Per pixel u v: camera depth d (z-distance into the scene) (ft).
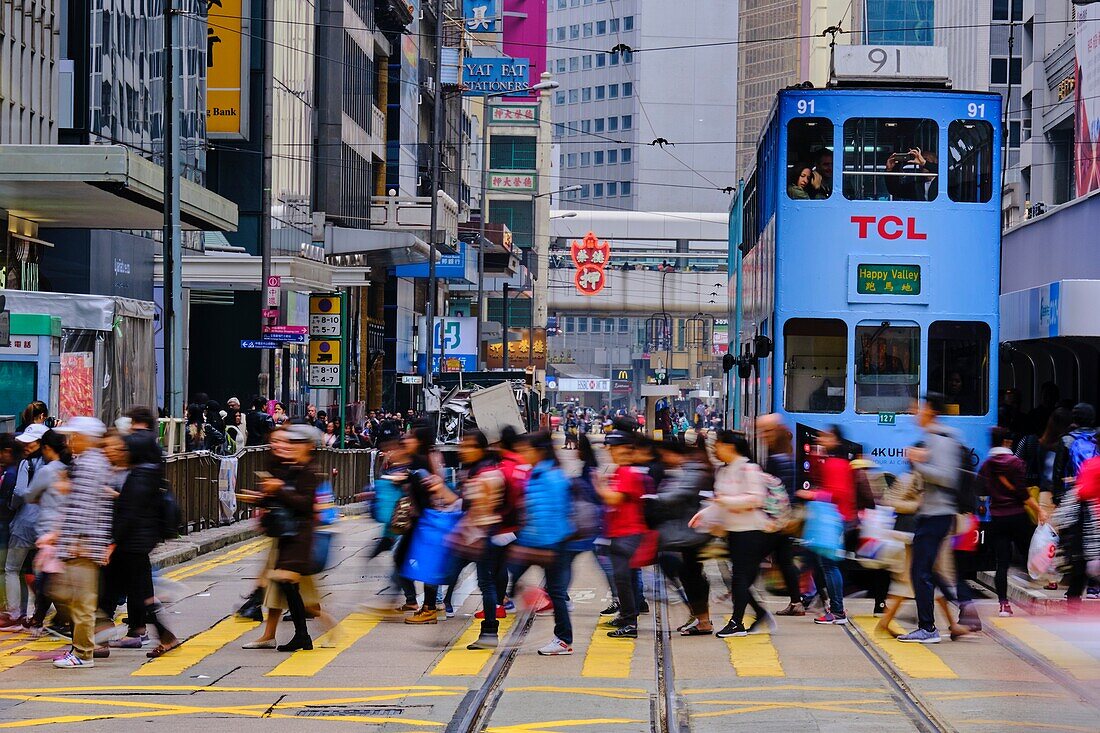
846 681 62.75
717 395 645.92
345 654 70.85
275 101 253.24
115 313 135.95
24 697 58.70
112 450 68.80
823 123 98.68
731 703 57.36
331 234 264.52
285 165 263.29
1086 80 252.21
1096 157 243.81
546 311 636.48
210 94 243.40
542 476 70.79
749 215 122.93
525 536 70.54
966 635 75.51
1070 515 80.64
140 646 71.87
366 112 327.06
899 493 75.05
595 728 52.42
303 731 51.96
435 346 332.19
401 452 81.76
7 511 75.66
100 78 183.73
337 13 294.46
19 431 86.58
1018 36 375.45
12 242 163.63
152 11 208.44
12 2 162.40
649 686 61.82
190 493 130.21
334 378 200.23
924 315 97.96
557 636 70.95
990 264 98.22
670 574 79.56
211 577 104.99
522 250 595.06
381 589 99.40
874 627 81.15
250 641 74.84
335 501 183.32
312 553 71.82
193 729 52.24
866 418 97.35
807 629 80.28
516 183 596.29
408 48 372.38
